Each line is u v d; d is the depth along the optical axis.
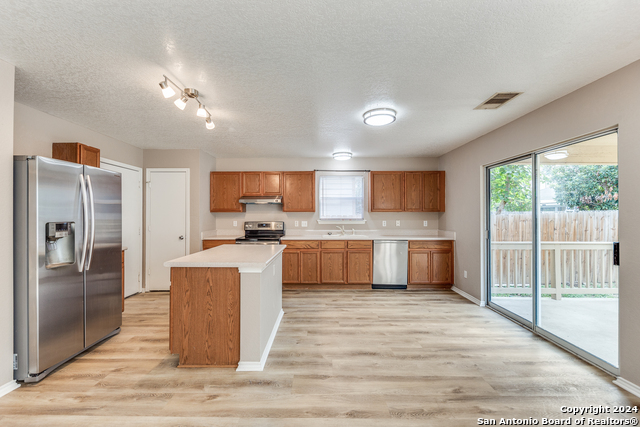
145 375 2.23
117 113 3.07
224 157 5.45
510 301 3.52
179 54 1.95
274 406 1.86
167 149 4.76
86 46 1.84
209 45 1.84
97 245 2.66
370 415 1.78
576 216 2.60
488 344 2.77
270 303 2.82
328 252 4.93
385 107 2.90
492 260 3.89
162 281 4.75
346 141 4.29
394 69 2.15
